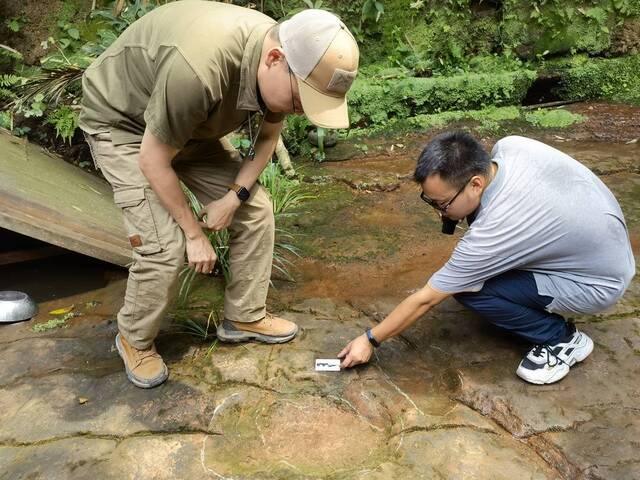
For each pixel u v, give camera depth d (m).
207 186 2.24
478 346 2.40
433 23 5.09
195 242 2.03
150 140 1.80
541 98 5.39
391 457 1.92
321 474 1.88
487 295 2.14
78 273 3.13
